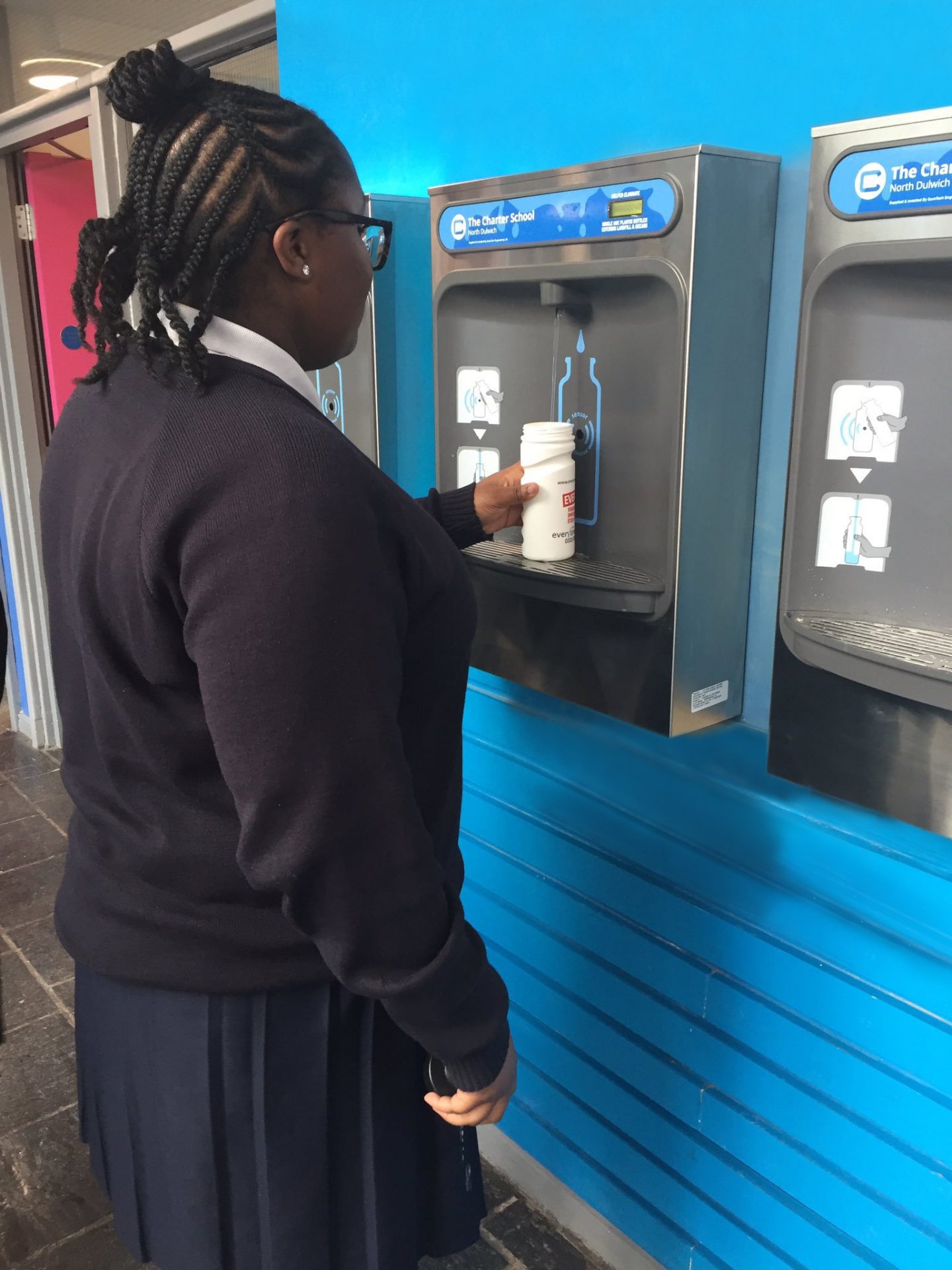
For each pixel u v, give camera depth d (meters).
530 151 1.32
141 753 0.76
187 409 0.68
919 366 0.87
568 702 1.39
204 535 0.63
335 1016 0.85
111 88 0.70
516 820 1.54
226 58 2.08
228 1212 0.86
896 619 0.94
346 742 0.66
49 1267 1.55
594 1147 1.53
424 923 0.72
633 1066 1.43
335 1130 0.87
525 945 1.57
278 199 0.72
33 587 3.28
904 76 0.94
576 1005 1.50
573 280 1.08
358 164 1.61
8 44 2.93
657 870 1.35
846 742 0.96
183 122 0.70
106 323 0.76
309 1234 0.86
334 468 0.66
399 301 1.44
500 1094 0.85
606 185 1.02
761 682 1.19
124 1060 0.87
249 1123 0.84
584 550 1.22
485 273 1.18
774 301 1.09
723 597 1.15
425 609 0.79
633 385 1.09
